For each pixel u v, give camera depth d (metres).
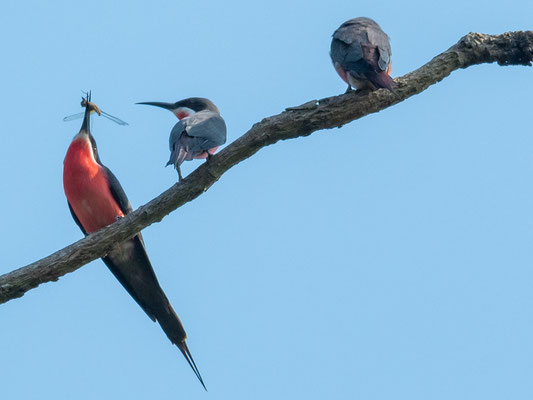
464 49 11.40
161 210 11.00
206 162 10.91
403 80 11.15
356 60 11.38
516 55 11.39
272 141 10.89
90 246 11.04
